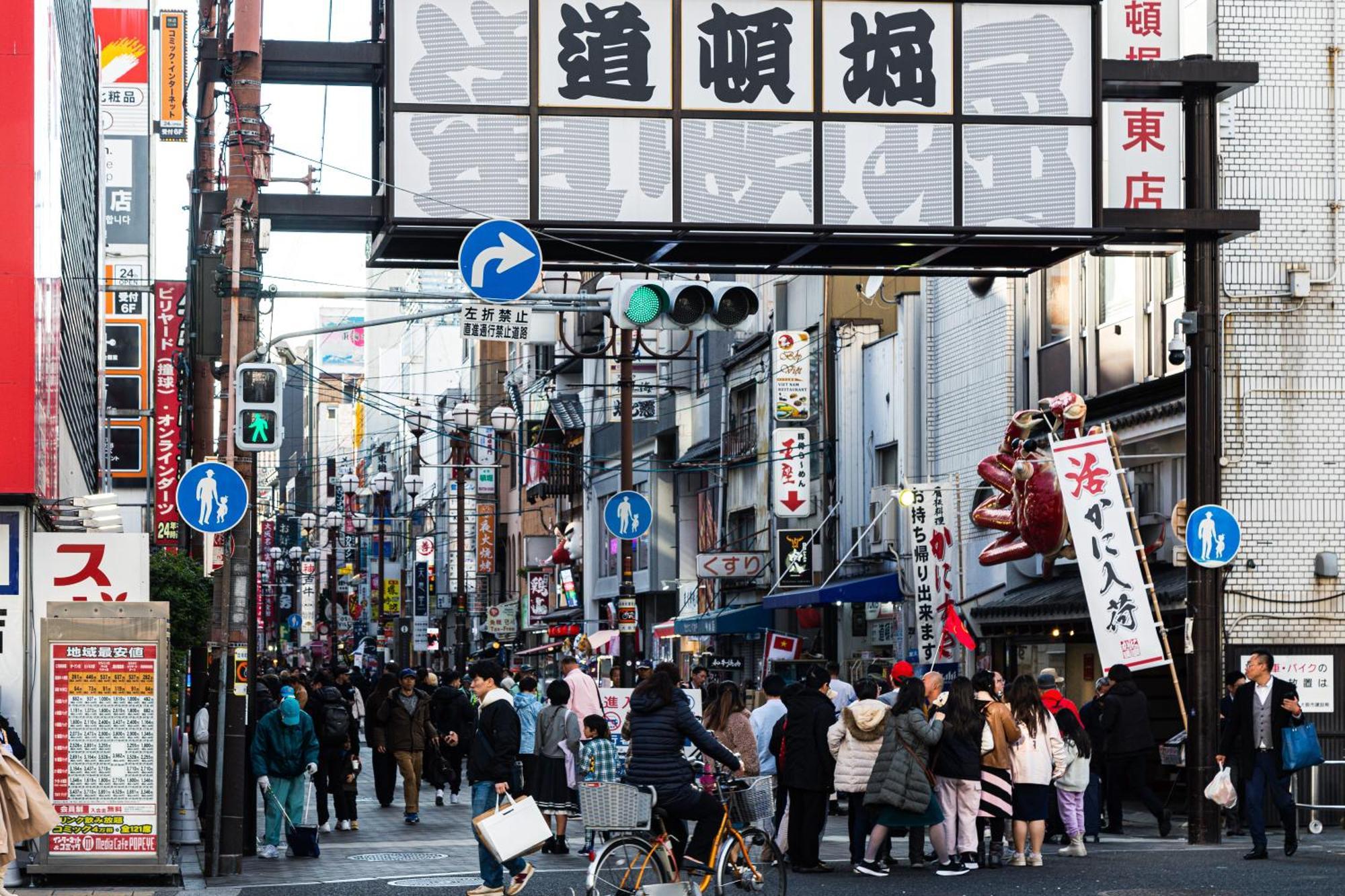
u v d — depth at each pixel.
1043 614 30.75
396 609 100.06
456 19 20.72
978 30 21.52
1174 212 22.77
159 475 42.06
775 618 47.38
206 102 29.39
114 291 40.81
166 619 19.55
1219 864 19.84
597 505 72.00
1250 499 27.69
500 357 103.31
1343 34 28.14
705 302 23.05
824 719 20.12
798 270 23.33
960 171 21.34
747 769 20.95
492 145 20.69
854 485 43.09
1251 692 20.75
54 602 19.47
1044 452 31.23
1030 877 19.05
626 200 20.78
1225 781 21.00
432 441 119.12
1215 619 23.20
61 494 24.47
